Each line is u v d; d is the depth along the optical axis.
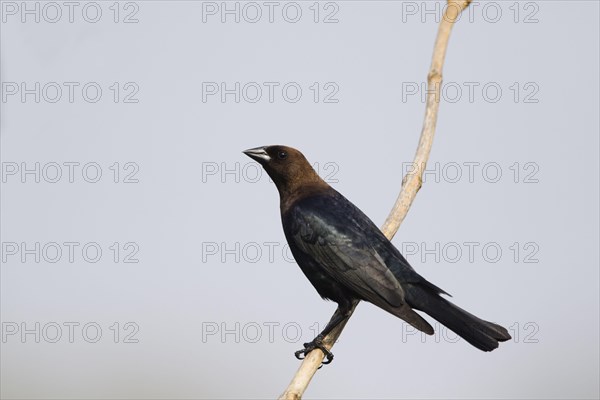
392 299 11.13
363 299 11.61
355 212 12.27
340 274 11.62
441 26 11.42
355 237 11.72
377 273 11.34
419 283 11.36
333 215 12.05
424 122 11.50
